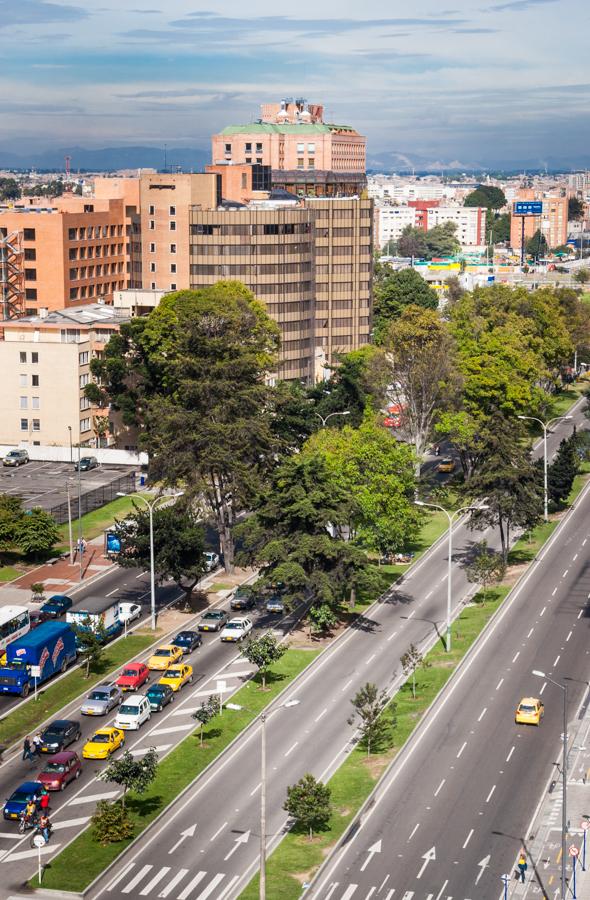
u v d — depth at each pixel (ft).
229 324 630.74
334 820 306.96
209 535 565.53
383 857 289.53
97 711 374.63
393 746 349.41
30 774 336.70
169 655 413.80
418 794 321.11
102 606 437.17
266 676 402.93
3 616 430.20
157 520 459.32
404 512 501.15
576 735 356.59
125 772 307.17
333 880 279.28
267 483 498.69
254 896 271.90
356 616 463.01
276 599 471.62
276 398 545.03
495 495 504.43
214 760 342.03
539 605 471.62
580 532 572.51
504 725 363.76
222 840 298.76
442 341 645.10
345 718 370.12
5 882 279.28
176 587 499.51
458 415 604.49
